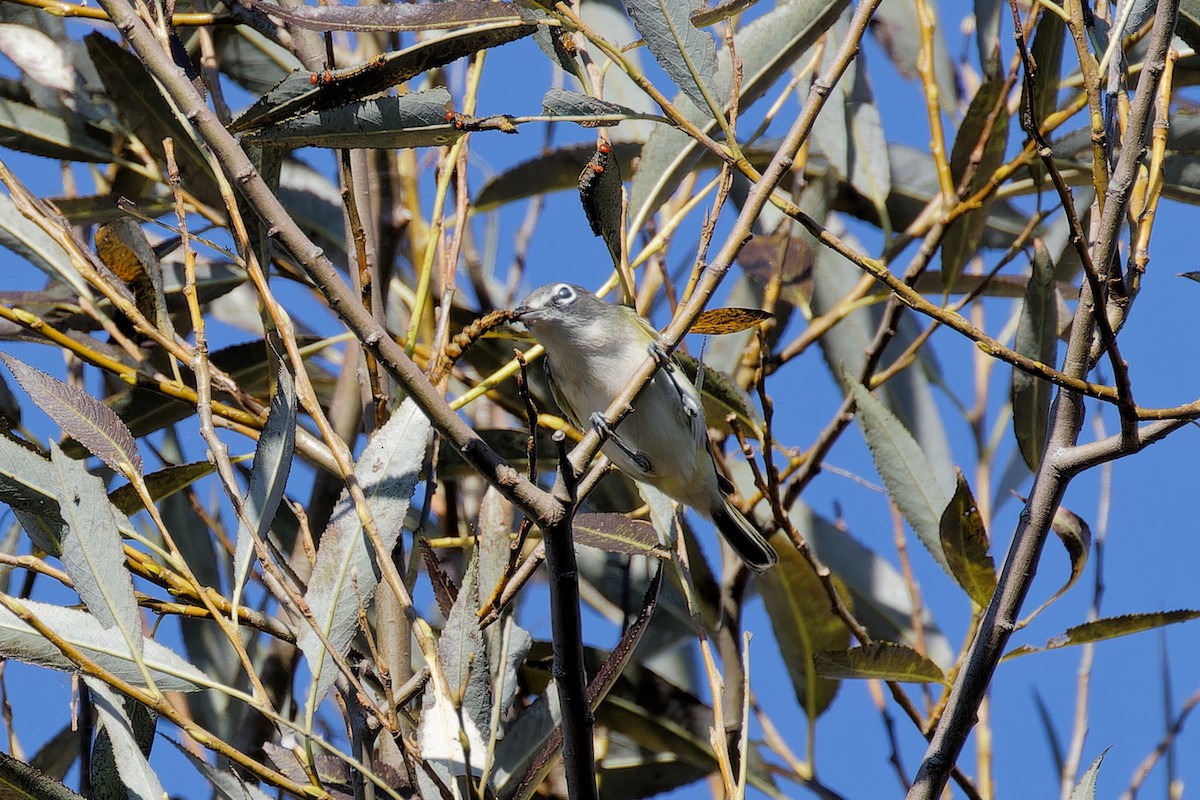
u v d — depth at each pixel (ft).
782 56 30.50
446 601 25.20
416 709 27.14
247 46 36.58
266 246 25.67
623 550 24.68
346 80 20.88
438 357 24.84
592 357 28.12
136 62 30.86
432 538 32.40
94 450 20.51
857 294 35.60
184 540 32.50
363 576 21.70
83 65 34.42
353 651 26.32
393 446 23.18
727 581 32.68
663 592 33.45
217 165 18.88
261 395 33.53
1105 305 18.51
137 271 27.55
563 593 18.38
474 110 27.17
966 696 21.57
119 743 18.90
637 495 34.55
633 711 31.40
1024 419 26.25
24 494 20.52
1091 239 20.75
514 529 34.81
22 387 20.77
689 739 31.19
